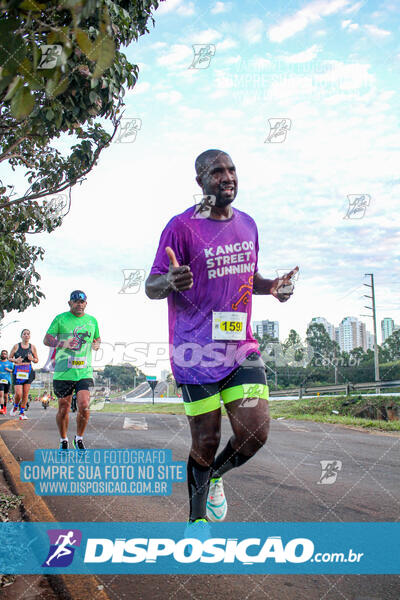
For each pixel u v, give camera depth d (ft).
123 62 11.14
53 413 41.47
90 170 15.74
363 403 42.68
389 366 77.97
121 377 208.95
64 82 3.84
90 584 6.45
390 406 39.73
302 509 9.82
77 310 16.01
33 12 3.71
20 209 18.38
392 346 110.73
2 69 3.74
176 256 7.94
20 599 6.00
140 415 42.75
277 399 62.03
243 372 7.91
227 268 8.11
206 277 8.02
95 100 10.31
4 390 41.47
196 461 7.73
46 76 3.82
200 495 7.73
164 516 9.52
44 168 17.72
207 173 8.08
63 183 16.60
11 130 14.49
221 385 8.05
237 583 6.51
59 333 15.88
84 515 9.52
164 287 7.34
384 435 25.72
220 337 7.89
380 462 15.75
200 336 7.95
